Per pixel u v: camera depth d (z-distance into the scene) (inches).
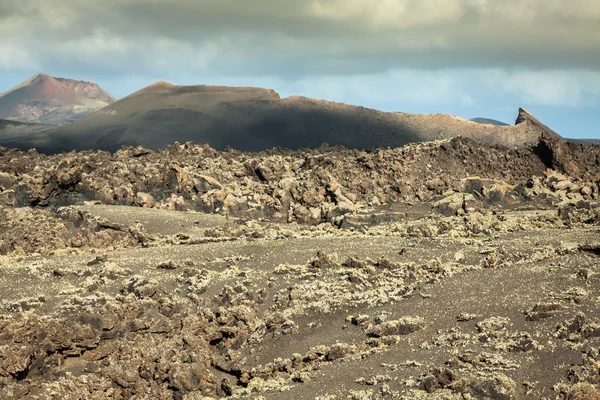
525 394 7770.7
